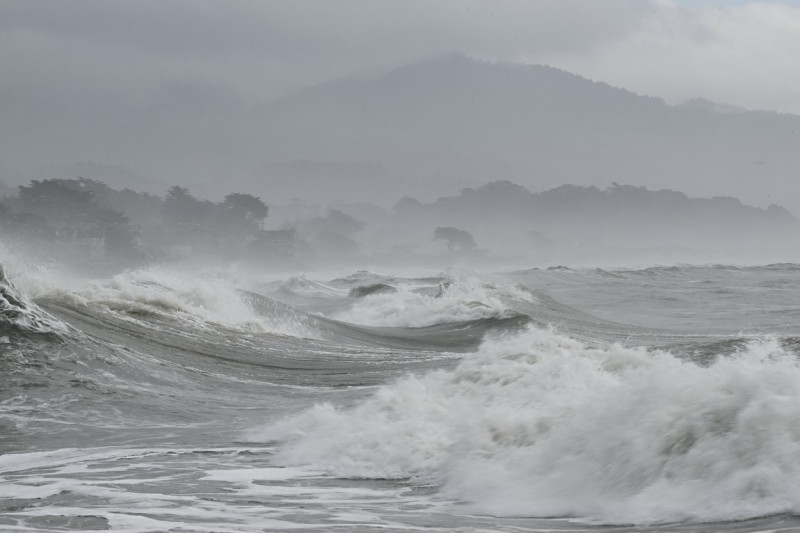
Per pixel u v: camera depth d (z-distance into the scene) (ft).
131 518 82.89
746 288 610.65
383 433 116.26
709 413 80.74
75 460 119.44
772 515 66.03
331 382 194.70
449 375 140.87
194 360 208.54
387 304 405.80
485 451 101.30
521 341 162.61
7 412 150.10
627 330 327.67
